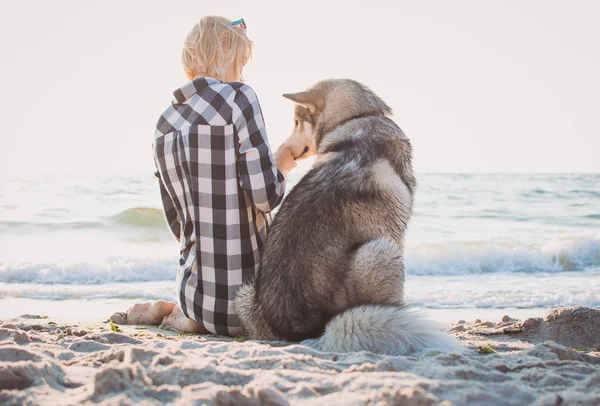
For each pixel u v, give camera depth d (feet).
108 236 44.96
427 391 6.37
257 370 7.21
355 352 8.71
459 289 28.48
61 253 36.96
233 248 11.81
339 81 13.47
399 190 11.59
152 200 57.88
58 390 6.64
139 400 6.16
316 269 10.59
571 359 9.41
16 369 6.66
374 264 10.52
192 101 11.75
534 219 62.54
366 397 6.03
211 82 11.80
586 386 6.84
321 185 11.34
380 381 6.66
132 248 40.47
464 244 38.68
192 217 11.96
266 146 11.68
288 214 11.21
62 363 7.93
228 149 11.59
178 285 12.55
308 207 11.03
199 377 6.93
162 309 14.39
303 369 7.54
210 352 8.63
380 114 13.05
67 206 53.62
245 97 11.73
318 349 9.91
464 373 7.36
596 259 38.45
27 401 6.08
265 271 11.08
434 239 45.47
